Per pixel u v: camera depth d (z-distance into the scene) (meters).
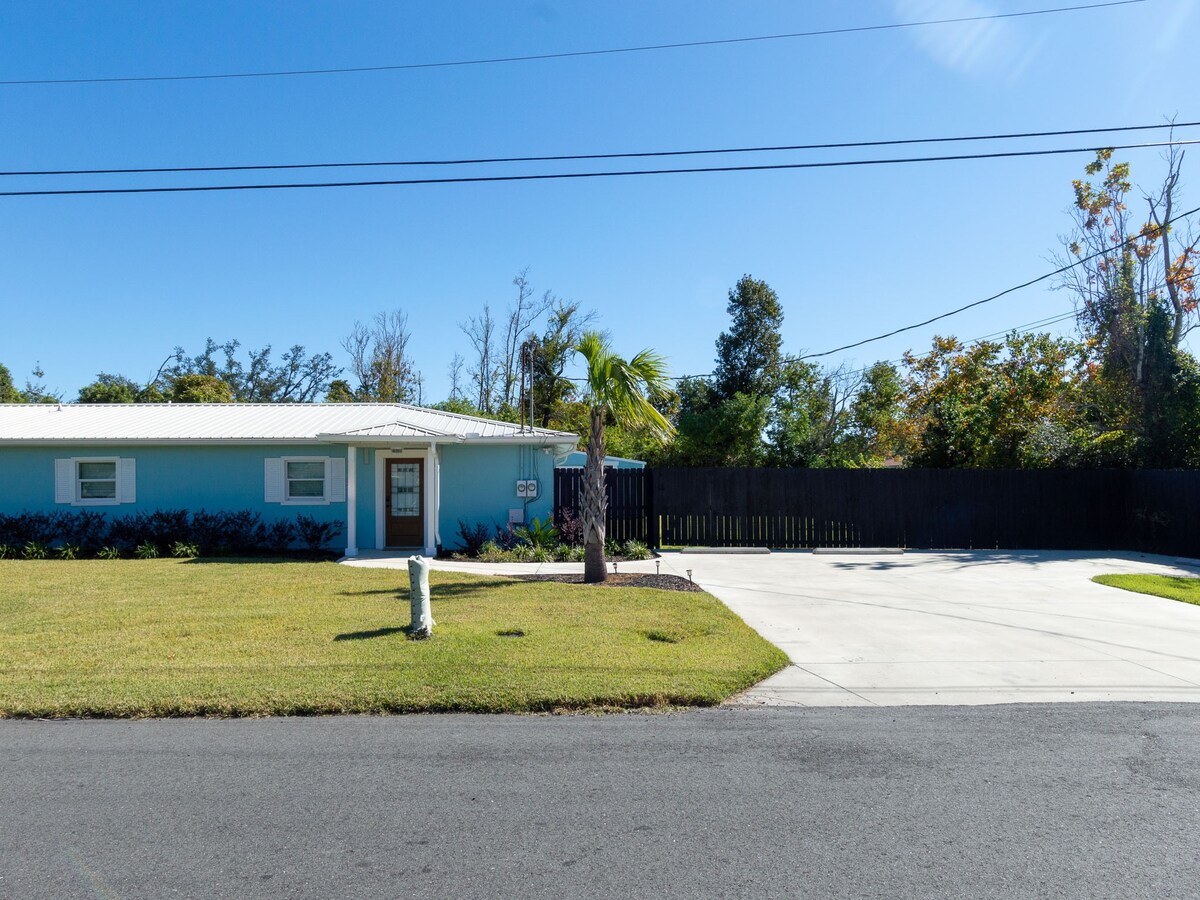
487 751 5.42
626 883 3.64
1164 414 19.89
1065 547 19.52
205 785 4.81
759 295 37.66
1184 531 17.64
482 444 18.34
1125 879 3.70
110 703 6.22
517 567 15.03
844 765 5.19
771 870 3.77
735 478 19.22
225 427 19.39
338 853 3.94
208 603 10.52
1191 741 5.68
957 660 8.02
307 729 5.89
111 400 39.41
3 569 14.66
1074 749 5.52
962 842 4.08
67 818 4.35
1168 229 23.92
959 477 19.58
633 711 6.38
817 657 8.12
